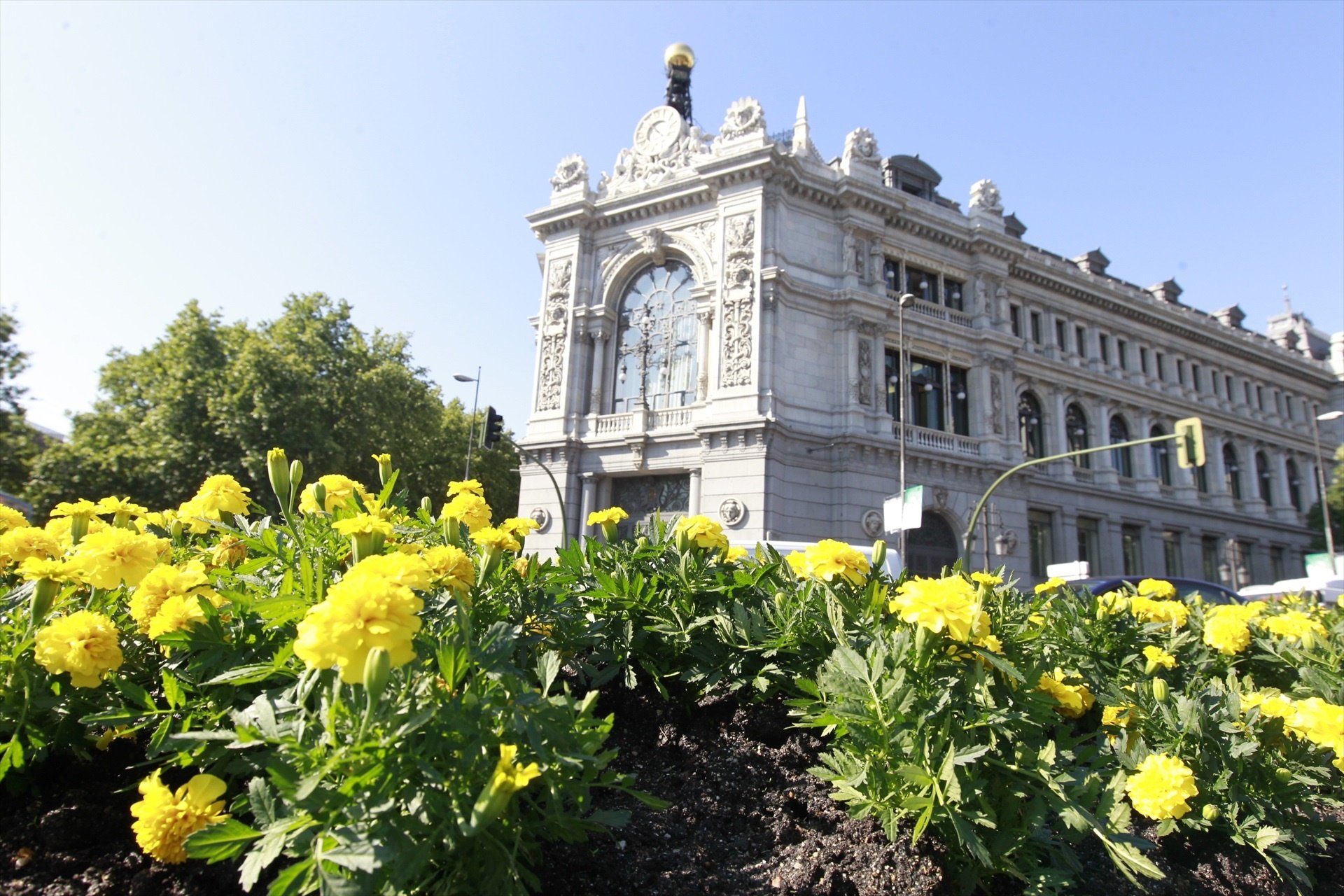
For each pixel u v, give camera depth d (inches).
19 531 139.2
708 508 1048.2
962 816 117.3
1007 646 158.7
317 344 1332.4
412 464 1546.5
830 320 1139.3
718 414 1065.5
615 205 1250.6
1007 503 1218.6
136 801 121.0
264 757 101.4
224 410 1215.6
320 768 85.5
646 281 1235.2
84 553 117.0
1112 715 164.2
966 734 127.0
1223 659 213.8
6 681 113.0
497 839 95.3
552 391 1238.9
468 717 93.1
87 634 111.3
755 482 1018.1
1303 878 136.6
